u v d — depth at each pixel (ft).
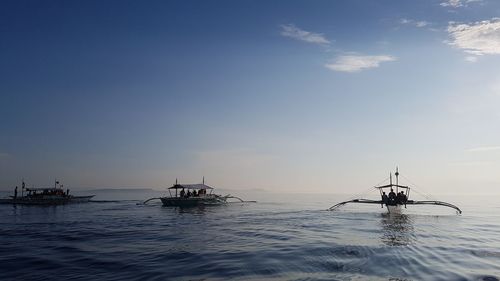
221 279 58.90
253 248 87.04
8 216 182.09
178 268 66.33
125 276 60.90
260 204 326.03
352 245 91.09
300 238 104.68
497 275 61.93
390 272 63.57
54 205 276.00
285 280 58.23
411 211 246.27
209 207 262.26
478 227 143.13
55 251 83.15
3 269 65.82
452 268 66.74
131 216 182.60
